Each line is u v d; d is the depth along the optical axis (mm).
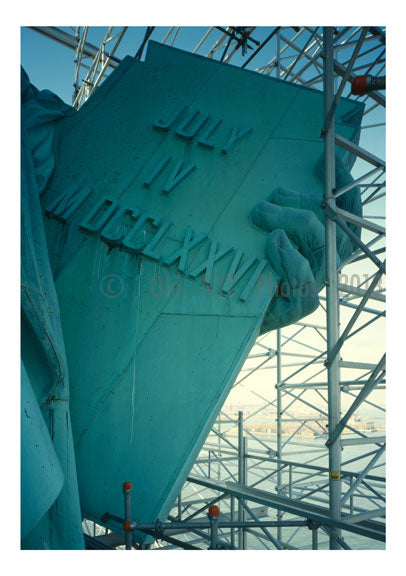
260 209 7543
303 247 7375
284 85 8734
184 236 7672
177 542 5902
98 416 6707
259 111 8547
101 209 7801
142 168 8195
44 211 7664
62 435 5164
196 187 8031
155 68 9086
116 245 7535
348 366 5973
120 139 8492
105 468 6422
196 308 7207
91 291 7297
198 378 6820
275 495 7613
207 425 6570
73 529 4930
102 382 6879
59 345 5316
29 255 4941
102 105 8852
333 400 5730
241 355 6840
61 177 8086
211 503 8555
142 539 5941
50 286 5719
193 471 15375
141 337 7117
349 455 26453
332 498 5539
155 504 6105
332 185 6047
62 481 4168
